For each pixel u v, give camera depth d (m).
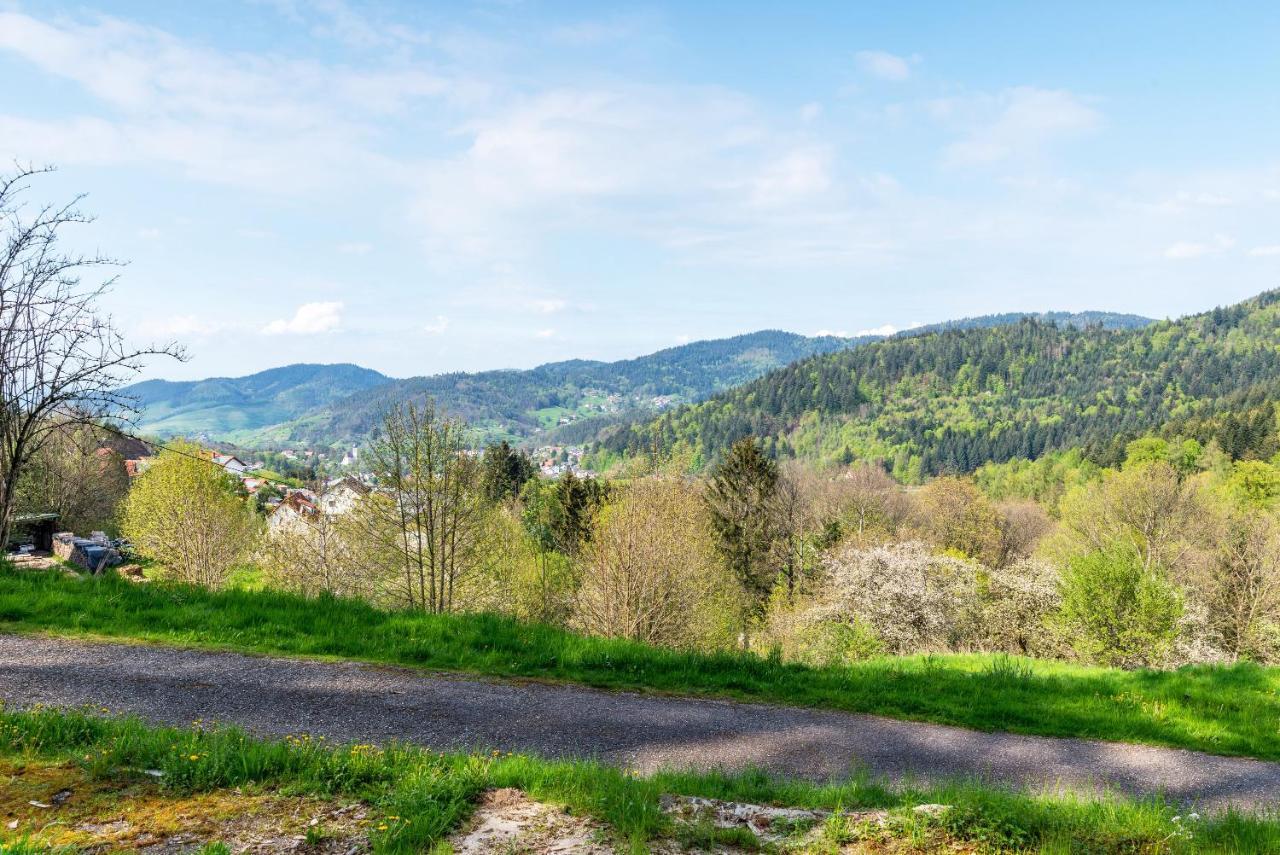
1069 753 8.98
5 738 5.90
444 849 4.83
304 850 4.78
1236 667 13.27
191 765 5.75
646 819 5.40
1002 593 32.03
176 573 39.69
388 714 7.99
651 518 28.34
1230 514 50.09
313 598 12.77
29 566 12.69
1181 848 5.47
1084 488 64.19
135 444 61.56
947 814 5.79
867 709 10.16
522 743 7.55
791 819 5.79
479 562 28.44
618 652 11.26
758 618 43.06
